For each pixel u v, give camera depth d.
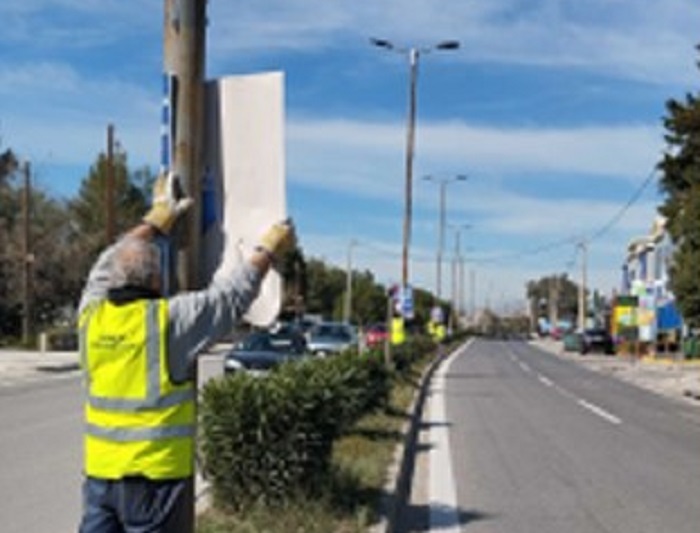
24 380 30.81
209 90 5.55
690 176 46.06
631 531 10.27
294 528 8.41
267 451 9.02
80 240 62.84
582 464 15.05
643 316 61.44
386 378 19.72
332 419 9.63
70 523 9.90
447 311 112.00
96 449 4.29
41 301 60.28
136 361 4.25
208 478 9.14
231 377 9.46
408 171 34.28
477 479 13.38
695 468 14.90
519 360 59.28
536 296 187.12
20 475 12.65
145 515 4.27
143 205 77.94
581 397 30.00
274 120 5.48
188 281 5.34
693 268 31.92
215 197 5.51
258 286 4.53
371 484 10.78
